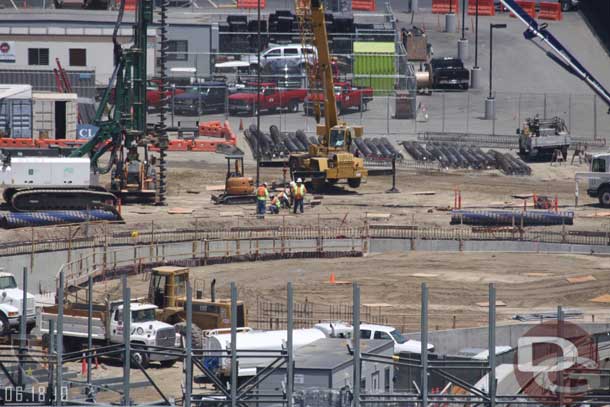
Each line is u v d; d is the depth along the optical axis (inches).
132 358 6683.1
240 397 6250.0
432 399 6535.4
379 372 6835.6
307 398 6225.4
